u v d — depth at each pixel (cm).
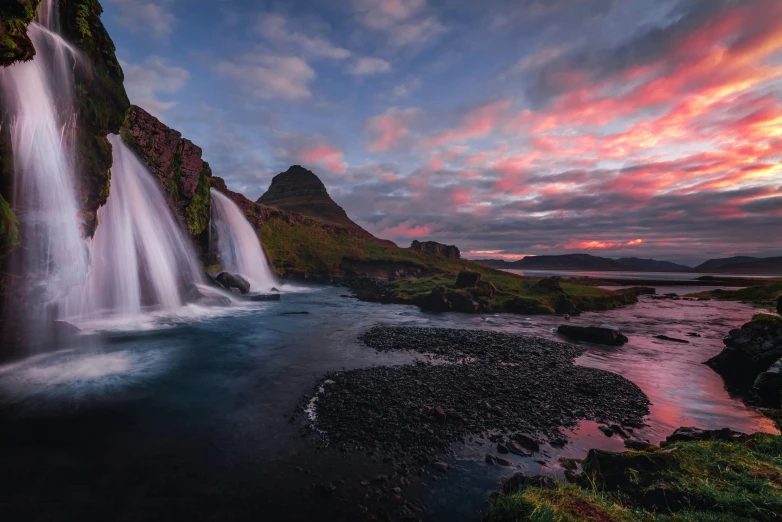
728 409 1138
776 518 437
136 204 2883
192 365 1506
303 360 1627
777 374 1231
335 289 5344
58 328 1680
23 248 1435
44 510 623
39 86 1399
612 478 592
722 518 446
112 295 2577
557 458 821
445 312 3388
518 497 520
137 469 754
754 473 535
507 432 949
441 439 902
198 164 3816
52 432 899
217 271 4241
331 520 621
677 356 1845
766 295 5047
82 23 1623
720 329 2769
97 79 1750
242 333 2197
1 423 938
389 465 786
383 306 3678
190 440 880
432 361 1645
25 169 1374
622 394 1250
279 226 7156
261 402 1120
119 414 1016
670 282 11862
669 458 596
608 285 10012
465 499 677
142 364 1491
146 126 3105
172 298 2995
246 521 614
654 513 482
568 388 1294
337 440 891
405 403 1112
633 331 2650
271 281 5544
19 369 1351
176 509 638
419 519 626
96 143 1794
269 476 741
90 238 1858
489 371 1472
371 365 1566
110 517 613
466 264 8362
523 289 4241
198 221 3922
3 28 936
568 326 2358
